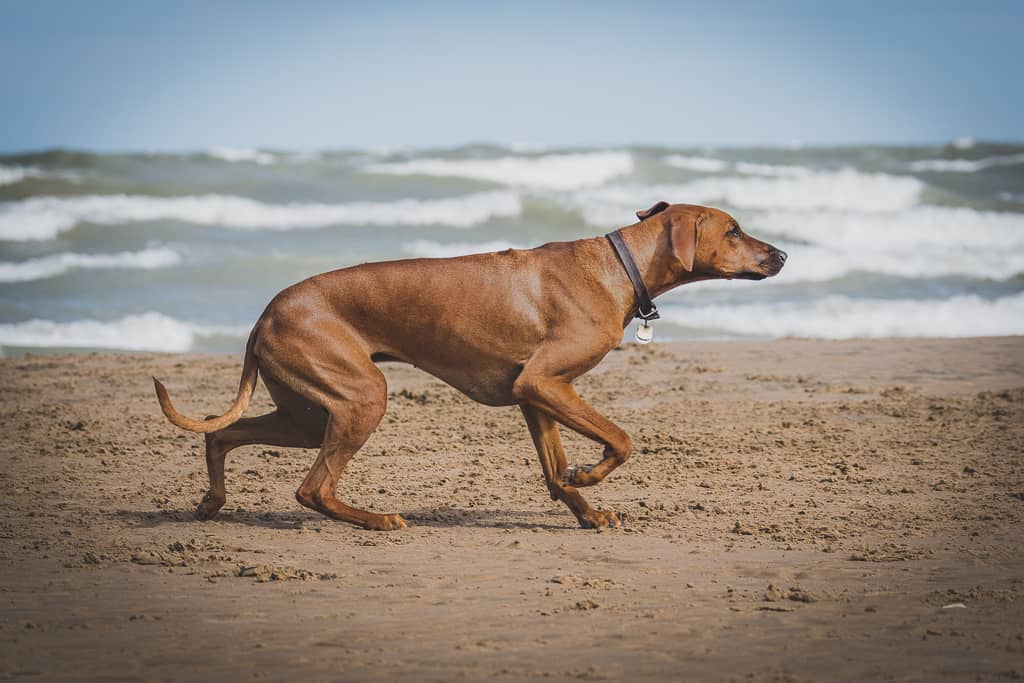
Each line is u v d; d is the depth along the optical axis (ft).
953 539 24.54
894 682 15.76
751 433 37.63
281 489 30.14
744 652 17.07
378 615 19.07
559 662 16.67
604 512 25.91
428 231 113.19
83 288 83.35
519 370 25.41
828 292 84.33
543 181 142.00
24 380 49.57
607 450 25.27
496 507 28.17
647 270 25.52
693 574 21.81
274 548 23.88
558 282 25.14
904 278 89.76
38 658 16.78
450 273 25.17
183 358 56.39
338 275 25.21
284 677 16.03
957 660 16.65
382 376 24.94
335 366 24.57
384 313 24.97
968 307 78.64
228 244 101.96
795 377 48.91
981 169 151.94
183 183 124.98
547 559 23.02
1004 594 20.03
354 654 17.02
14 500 28.37
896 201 130.00
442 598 20.15
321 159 162.61
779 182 137.49
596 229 117.50
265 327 24.95
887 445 35.63
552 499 26.94
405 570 22.12
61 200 115.24
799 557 23.11
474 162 146.61
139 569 22.11
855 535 24.97
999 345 57.06
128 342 67.97
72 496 28.94
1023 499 28.53
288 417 25.90
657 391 45.96
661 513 27.20
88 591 20.49
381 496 29.27
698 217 25.71
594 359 25.17
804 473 31.78
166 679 15.92
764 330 71.87
